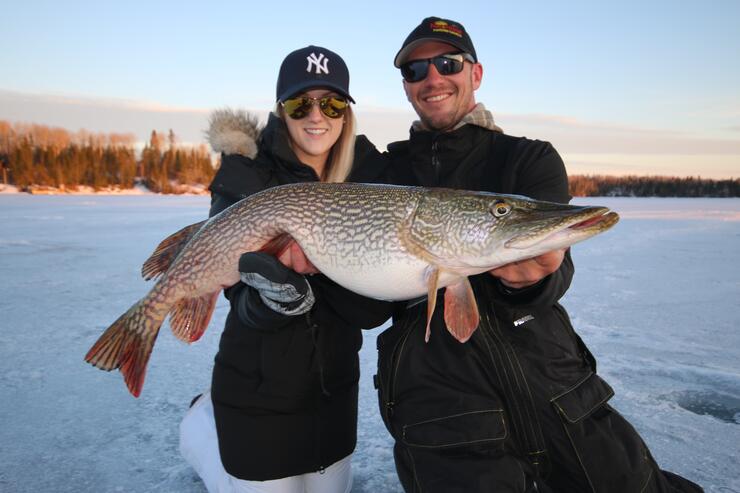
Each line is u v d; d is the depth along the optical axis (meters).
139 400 3.58
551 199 2.38
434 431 2.19
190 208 27.23
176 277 2.52
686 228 16.58
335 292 2.53
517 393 2.17
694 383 3.67
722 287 7.02
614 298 6.39
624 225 17.83
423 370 2.28
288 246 2.39
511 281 2.19
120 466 2.78
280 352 2.42
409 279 2.33
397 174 2.84
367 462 2.90
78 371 4.05
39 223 17.12
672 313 5.63
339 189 2.39
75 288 6.95
